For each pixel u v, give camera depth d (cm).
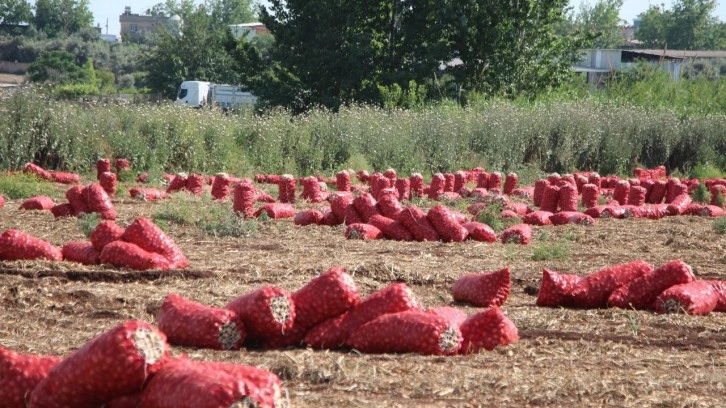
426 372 1380
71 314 1781
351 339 1518
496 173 4988
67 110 5319
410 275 2270
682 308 1920
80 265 2223
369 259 2498
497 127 6388
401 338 1502
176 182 4356
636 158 6869
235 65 9075
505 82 9138
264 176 5216
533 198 4441
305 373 1338
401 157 5934
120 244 2228
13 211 3400
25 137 5056
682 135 7075
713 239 3180
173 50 14775
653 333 1747
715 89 9031
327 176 5609
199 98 12438
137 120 5528
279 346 1534
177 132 5503
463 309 1947
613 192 4750
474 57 9100
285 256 2516
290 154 5819
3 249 2258
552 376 1391
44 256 2278
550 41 9262
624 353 1580
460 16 9012
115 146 5328
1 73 17838
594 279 2006
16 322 1695
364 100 8575
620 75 10644
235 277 2170
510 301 2073
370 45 8638
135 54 19500
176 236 2880
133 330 1082
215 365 1069
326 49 8481
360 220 3194
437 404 1231
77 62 18600
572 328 1767
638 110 7294
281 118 6041
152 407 1043
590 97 7856
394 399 1247
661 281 1977
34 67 15750
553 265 2539
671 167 7081
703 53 16625
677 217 3953
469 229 3009
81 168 5216
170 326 1520
